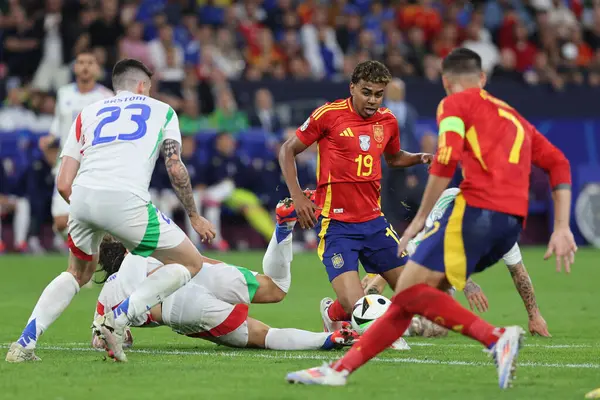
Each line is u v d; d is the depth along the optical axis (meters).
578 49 82.62
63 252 61.78
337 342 23.77
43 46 67.19
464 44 78.88
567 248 18.55
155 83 62.69
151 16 71.88
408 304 18.22
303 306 36.84
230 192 62.31
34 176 60.03
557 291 42.41
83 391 17.91
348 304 25.08
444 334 27.89
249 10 75.81
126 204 21.20
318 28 75.00
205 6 74.88
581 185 67.75
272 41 74.06
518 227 18.56
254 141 63.44
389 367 21.16
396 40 74.06
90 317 33.16
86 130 22.16
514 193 18.38
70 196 21.95
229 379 19.28
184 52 70.62
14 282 44.94
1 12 71.00
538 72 75.25
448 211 18.44
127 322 21.50
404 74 72.38
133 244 21.62
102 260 25.56
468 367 21.20
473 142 18.47
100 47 66.50
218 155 62.31
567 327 30.72
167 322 24.02
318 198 26.41
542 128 68.19
